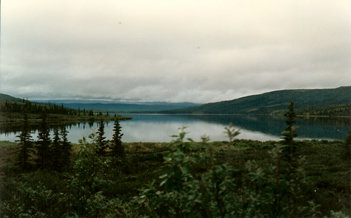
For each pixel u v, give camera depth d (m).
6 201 6.25
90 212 5.53
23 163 17.08
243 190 3.06
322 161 14.43
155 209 3.52
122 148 23.16
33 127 90.62
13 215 5.41
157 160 22.05
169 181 2.90
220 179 2.83
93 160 5.60
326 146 24.44
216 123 173.38
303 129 95.19
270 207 3.02
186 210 3.03
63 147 21.89
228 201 2.95
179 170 2.84
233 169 2.89
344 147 15.36
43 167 16.98
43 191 7.18
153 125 141.12
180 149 2.80
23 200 6.49
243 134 82.50
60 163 17.52
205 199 2.89
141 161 21.75
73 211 5.56
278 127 119.31
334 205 5.72
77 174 5.57
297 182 2.98
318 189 7.34
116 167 16.94
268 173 3.06
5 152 25.28
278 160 2.99
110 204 6.82
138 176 13.57
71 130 89.44
